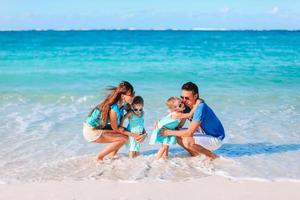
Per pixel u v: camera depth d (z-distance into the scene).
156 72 19.33
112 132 6.78
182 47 44.66
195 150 6.80
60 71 19.72
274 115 10.18
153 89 14.07
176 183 5.65
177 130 6.86
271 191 5.36
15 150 7.34
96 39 75.62
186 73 18.94
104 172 6.14
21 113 10.28
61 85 15.10
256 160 6.77
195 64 23.48
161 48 42.38
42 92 13.23
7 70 20.08
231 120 9.65
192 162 6.64
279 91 13.74
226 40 69.31
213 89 14.16
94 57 29.20
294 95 12.88
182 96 6.78
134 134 6.79
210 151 6.83
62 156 7.05
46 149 7.43
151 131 8.61
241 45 49.62
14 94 12.69
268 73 18.94
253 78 17.19
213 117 6.78
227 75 18.20
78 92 13.33
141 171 6.16
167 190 5.38
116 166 6.42
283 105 11.38
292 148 7.49
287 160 6.78
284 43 55.19
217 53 33.72
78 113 10.33
